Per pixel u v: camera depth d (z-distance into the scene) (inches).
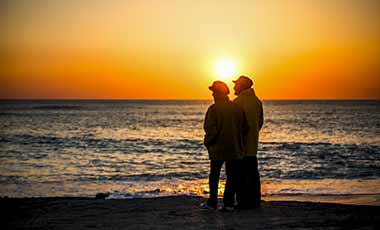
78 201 447.8
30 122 2938.0
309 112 4862.2
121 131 2207.2
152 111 5423.2
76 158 1147.9
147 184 723.4
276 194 551.2
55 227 333.7
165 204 417.1
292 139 1692.9
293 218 346.3
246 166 378.0
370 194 550.0
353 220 339.6
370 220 339.9
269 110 5634.8
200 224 327.9
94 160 1103.6
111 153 1267.2
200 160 1091.9
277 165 963.3
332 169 887.1
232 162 370.3
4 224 348.8
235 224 326.3
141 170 919.0
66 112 4815.5
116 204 424.5
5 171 916.6
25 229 331.9
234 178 371.9
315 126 2485.2
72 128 2402.8
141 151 1317.7
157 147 1434.5
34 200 467.2
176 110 5930.1
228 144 360.2
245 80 374.9
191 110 5930.1
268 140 1657.2
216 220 340.2
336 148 1337.4
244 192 381.1
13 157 1173.1
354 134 1908.2
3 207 421.7
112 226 329.4
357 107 7071.9
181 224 329.1
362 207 394.6
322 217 350.3
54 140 1699.1
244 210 378.3
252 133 373.4
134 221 343.9
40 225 343.0
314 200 506.0
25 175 857.5
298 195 542.0
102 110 5629.9
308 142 1552.7
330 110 5561.0
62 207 415.8
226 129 358.9
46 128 2391.7
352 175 802.2
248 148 373.4
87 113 4586.6
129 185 717.3
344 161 1021.8
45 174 871.7
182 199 449.1
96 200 454.3
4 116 3791.8
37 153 1270.9
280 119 3324.3
